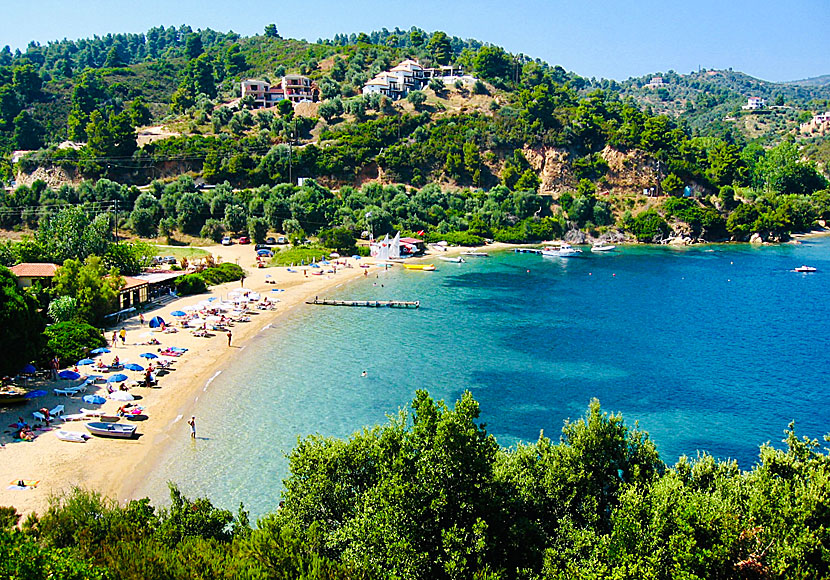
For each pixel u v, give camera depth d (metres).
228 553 32.94
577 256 180.00
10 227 162.38
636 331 101.44
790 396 73.31
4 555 26.92
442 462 35.41
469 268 157.88
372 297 123.12
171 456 54.69
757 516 33.66
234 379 74.44
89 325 82.31
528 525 36.19
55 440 55.19
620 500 35.94
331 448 39.78
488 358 85.56
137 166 196.88
